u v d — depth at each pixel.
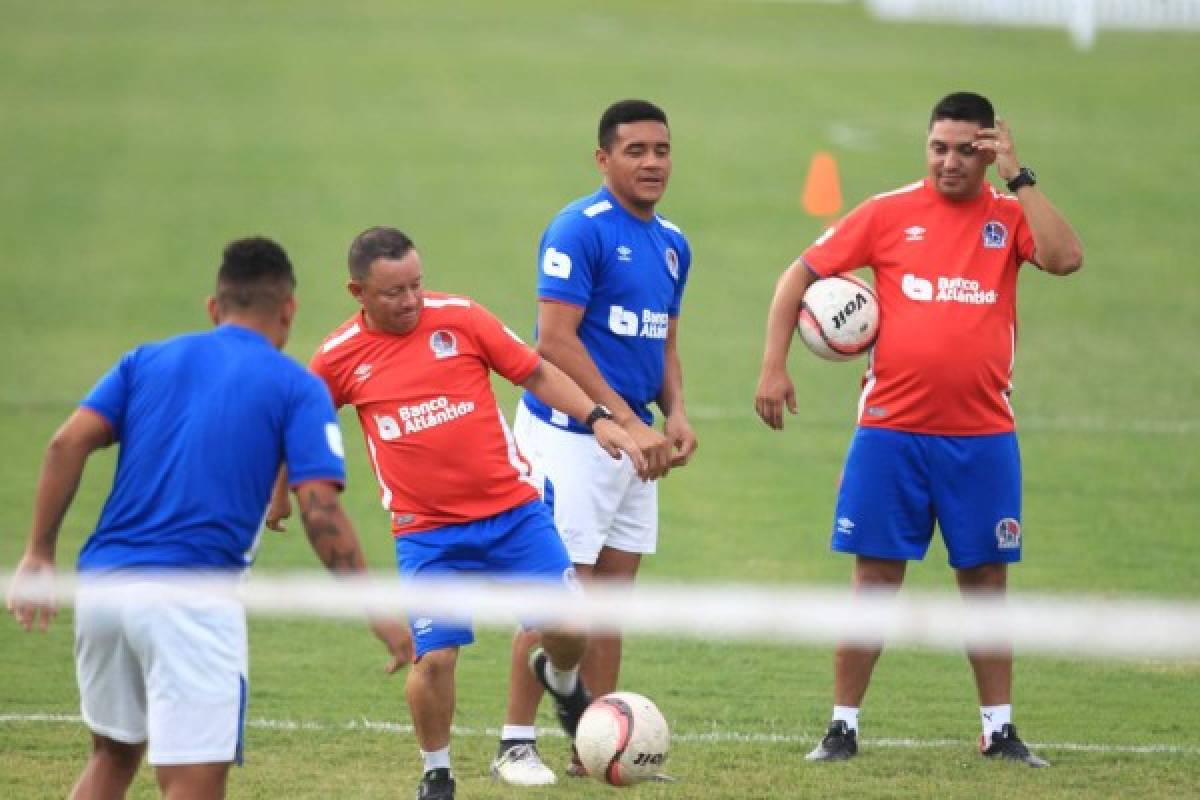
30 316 71.69
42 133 118.06
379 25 183.62
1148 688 33.62
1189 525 45.91
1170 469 52.12
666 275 30.05
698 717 31.28
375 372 27.17
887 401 29.52
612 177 29.55
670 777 27.69
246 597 22.41
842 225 30.19
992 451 29.48
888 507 29.67
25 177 103.62
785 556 43.03
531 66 154.62
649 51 167.12
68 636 35.97
